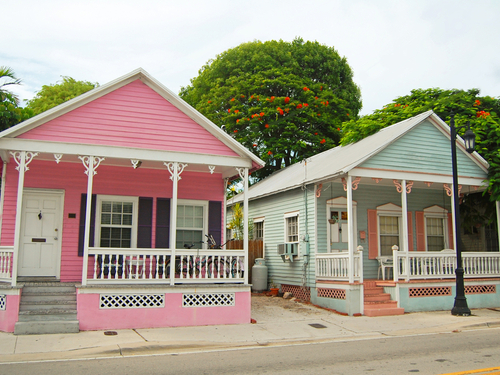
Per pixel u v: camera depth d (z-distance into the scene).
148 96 12.40
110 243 13.27
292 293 16.89
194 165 13.27
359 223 16.31
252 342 9.87
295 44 31.75
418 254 14.43
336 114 30.38
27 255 12.56
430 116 15.13
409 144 14.80
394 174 14.41
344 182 14.23
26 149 11.02
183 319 11.61
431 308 14.19
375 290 14.22
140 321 11.26
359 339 10.31
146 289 11.40
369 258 16.22
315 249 15.52
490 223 17.38
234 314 12.04
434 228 17.55
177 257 13.27
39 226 12.73
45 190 12.80
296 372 7.15
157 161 12.59
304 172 17.86
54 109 11.30
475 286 15.11
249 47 30.38
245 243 12.59
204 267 13.45
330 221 15.50
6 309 10.44
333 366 7.55
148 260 13.29
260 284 18.02
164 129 12.38
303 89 28.73
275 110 27.38
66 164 13.06
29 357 8.30
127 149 11.80
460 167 15.48
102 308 11.01
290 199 17.47
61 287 11.51
